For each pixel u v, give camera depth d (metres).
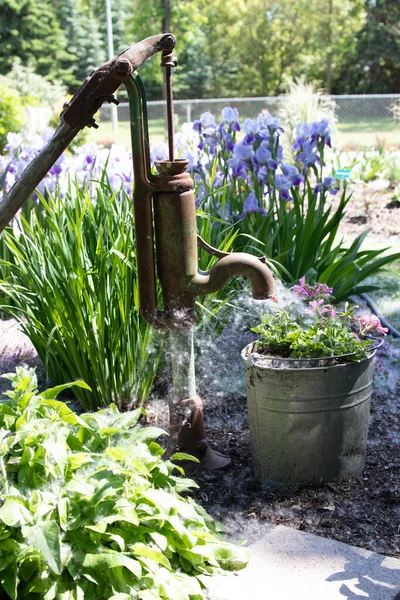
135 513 2.09
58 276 3.29
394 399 3.78
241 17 32.12
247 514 2.68
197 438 3.01
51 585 1.97
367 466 3.02
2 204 2.55
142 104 2.62
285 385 2.69
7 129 14.18
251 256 2.78
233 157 4.79
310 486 2.82
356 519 2.62
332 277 4.82
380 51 32.47
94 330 3.32
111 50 22.70
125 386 3.50
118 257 3.29
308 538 2.51
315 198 4.84
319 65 32.72
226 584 2.25
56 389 2.44
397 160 12.38
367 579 2.26
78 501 2.09
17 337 4.54
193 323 2.84
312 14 31.06
